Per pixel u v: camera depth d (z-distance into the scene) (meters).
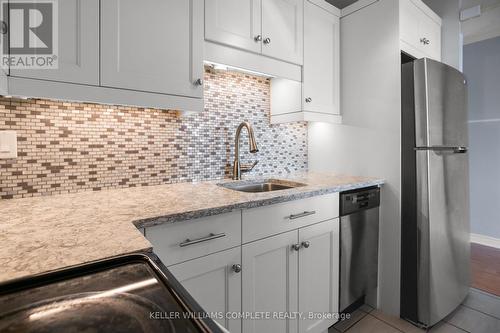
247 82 1.86
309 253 1.36
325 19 1.86
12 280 0.45
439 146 1.60
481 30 2.62
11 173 1.10
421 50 1.86
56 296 0.44
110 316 0.39
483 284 2.07
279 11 1.57
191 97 1.22
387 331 1.55
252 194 1.23
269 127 2.00
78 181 1.26
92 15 0.98
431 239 1.55
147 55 1.10
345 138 1.98
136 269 0.52
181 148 1.58
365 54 1.84
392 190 1.71
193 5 1.22
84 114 1.26
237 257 1.07
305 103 1.74
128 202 1.06
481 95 2.85
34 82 0.89
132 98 1.07
